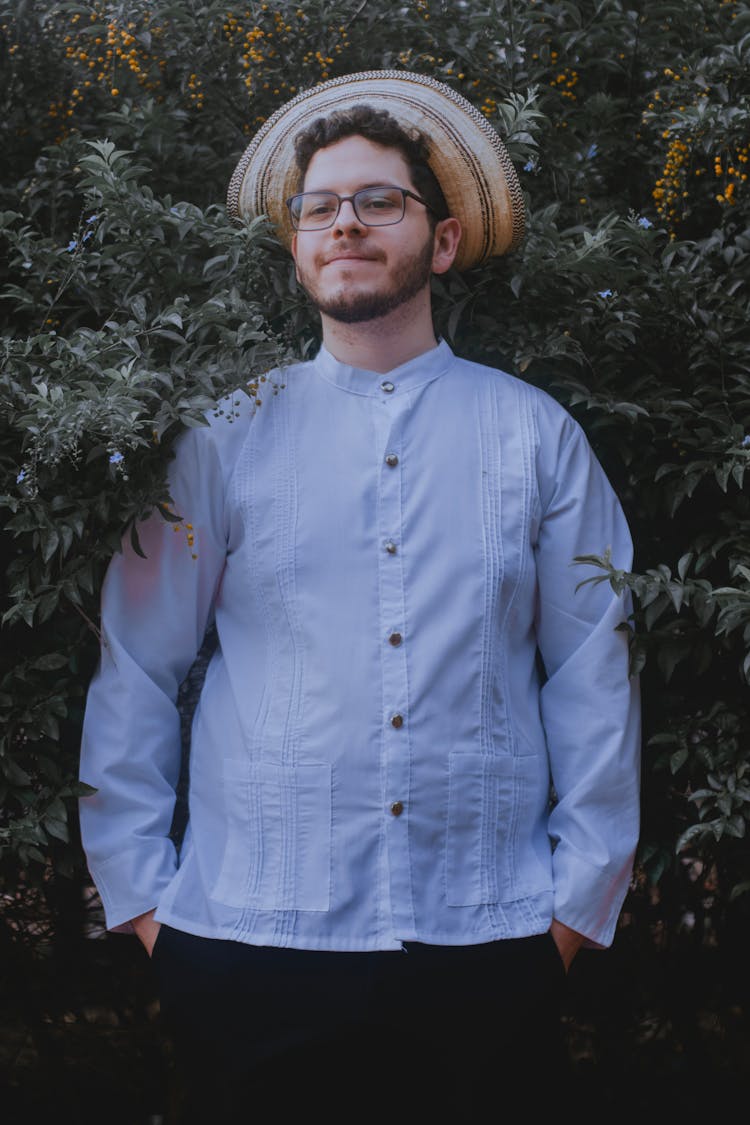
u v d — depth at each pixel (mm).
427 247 1822
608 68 2438
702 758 1906
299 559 1728
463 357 2105
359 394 1816
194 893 1719
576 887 1738
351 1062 1646
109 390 1690
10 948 2244
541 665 2061
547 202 2383
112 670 1808
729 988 2254
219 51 2357
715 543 1971
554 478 1825
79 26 2396
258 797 1687
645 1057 2318
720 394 1984
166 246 2055
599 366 2049
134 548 1774
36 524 1778
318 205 1782
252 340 1888
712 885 2223
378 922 1641
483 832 1693
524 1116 1702
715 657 2029
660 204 2297
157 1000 2326
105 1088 2332
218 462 1800
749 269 2125
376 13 2418
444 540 1735
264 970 1643
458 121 1940
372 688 1673
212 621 1969
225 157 2414
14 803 1977
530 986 1693
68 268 2104
